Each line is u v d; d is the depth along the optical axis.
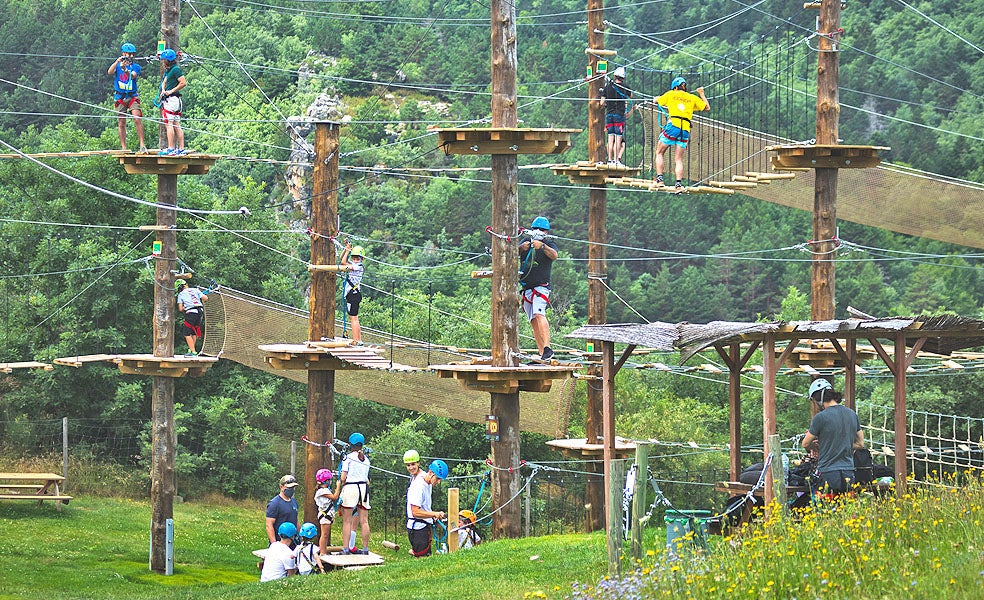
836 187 22.92
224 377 42.75
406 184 91.25
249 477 40.31
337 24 102.12
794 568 10.73
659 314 87.38
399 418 42.66
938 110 96.50
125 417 41.50
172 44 24.34
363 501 20.16
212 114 86.81
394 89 100.31
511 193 19.81
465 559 16.69
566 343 53.59
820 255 22.86
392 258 80.81
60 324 41.78
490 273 19.89
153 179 44.31
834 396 14.55
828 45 22.55
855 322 14.12
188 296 26.31
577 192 93.81
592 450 24.41
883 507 12.49
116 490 36.09
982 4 101.94
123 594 19.75
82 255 40.59
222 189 79.81
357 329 22.44
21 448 39.91
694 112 24.70
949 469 28.12
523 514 36.84
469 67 101.81
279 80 93.75
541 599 12.59
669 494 39.06
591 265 25.20
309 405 23.28
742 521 14.82
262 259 44.22
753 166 24.73
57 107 88.69
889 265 92.69
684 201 95.31
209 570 25.22
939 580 9.77
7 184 42.75
